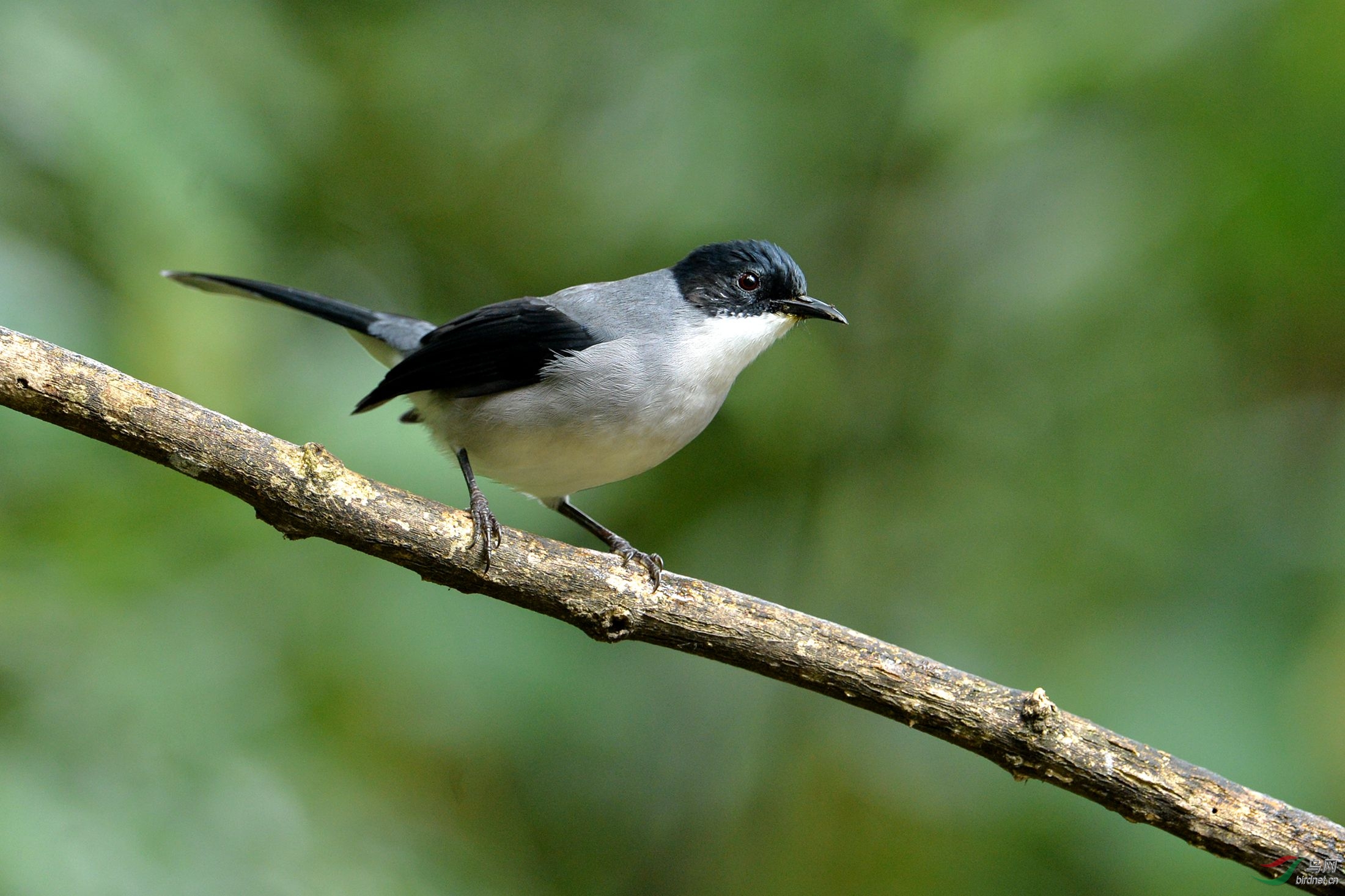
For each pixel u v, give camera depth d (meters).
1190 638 9.74
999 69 10.65
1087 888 9.81
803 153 11.85
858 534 12.12
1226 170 10.28
